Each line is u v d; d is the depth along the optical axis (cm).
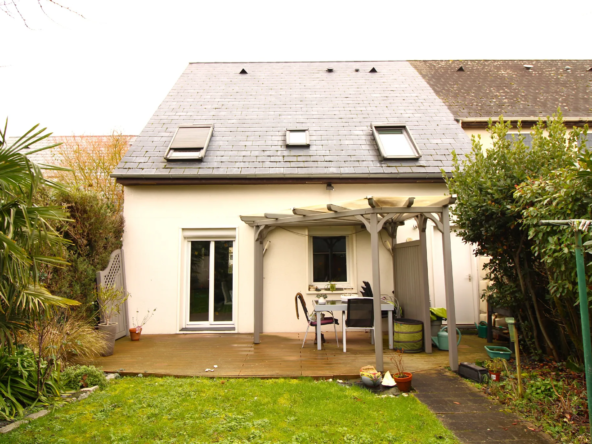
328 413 412
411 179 834
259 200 854
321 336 743
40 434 368
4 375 430
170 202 855
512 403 436
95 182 1188
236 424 388
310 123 986
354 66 1336
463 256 877
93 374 500
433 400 454
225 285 869
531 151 577
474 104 1118
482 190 579
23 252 361
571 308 506
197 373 548
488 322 750
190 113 1020
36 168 389
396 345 678
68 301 417
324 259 884
